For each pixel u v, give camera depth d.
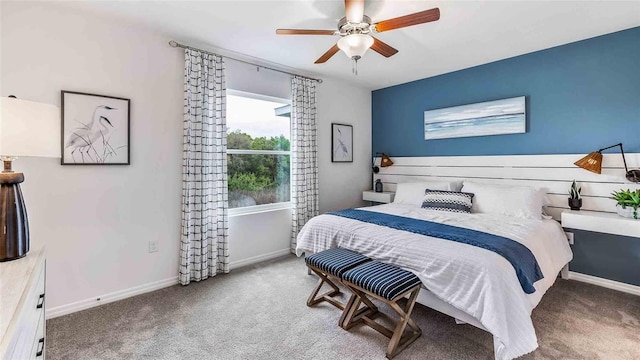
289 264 3.38
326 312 2.30
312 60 3.38
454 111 3.81
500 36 2.77
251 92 3.36
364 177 4.75
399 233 2.33
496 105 3.44
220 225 3.08
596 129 2.82
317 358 1.76
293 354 1.80
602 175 2.79
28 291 1.13
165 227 2.78
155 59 2.68
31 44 2.12
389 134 4.60
